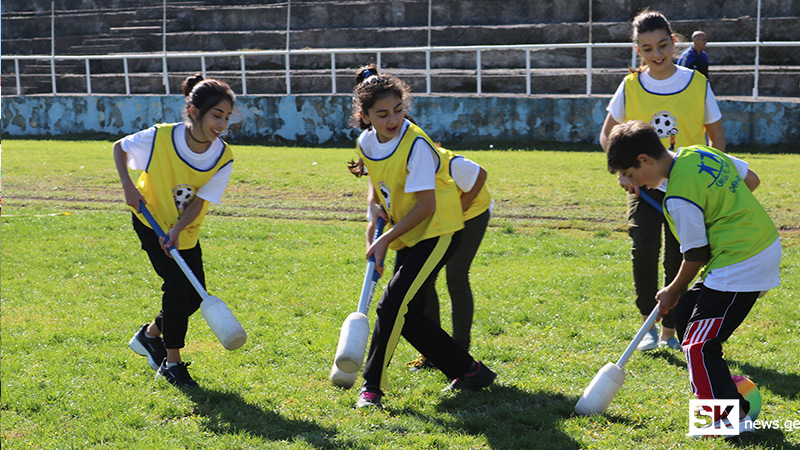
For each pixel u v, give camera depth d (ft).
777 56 70.64
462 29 79.10
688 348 14.34
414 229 15.84
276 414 15.52
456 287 17.90
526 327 21.07
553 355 18.89
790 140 57.77
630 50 73.56
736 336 19.79
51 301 23.94
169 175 16.97
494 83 71.72
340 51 67.21
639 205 19.11
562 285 24.93
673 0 76.48
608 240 31.63
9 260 29.12
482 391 16.56
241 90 79.05
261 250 30.55
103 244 31.71
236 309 22.88
